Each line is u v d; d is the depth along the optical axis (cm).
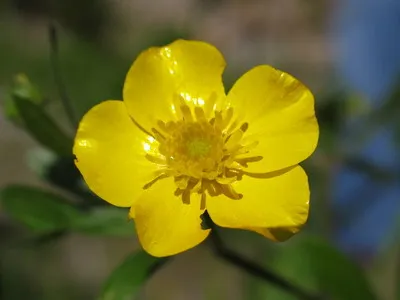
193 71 9
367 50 16
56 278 19
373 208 14
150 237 8
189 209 8
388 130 13
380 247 13
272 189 8
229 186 9
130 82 9
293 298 12
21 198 9
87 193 10
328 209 13
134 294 9
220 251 9
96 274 20
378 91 16
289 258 11
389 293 14
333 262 10
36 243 10
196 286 19
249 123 9
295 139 9
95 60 23
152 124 9
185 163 9
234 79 23
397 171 13
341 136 12
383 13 16
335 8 23
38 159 10
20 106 9
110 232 10
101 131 9
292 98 9
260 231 8
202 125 9
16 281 19
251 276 12
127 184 9
